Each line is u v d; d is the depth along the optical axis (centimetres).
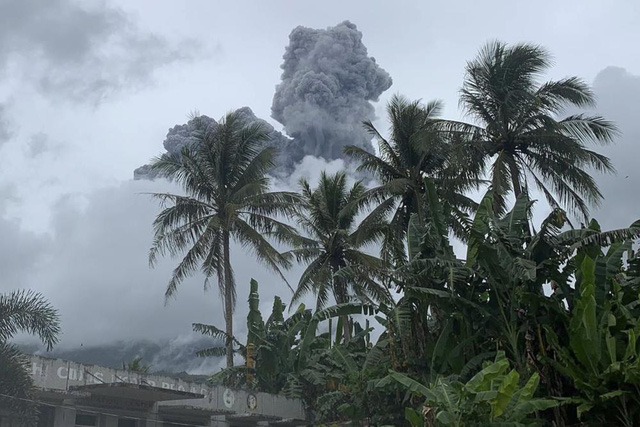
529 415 1859
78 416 2286
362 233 3219
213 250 3656
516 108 2827
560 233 1948
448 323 2025
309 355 3034
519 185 2822
